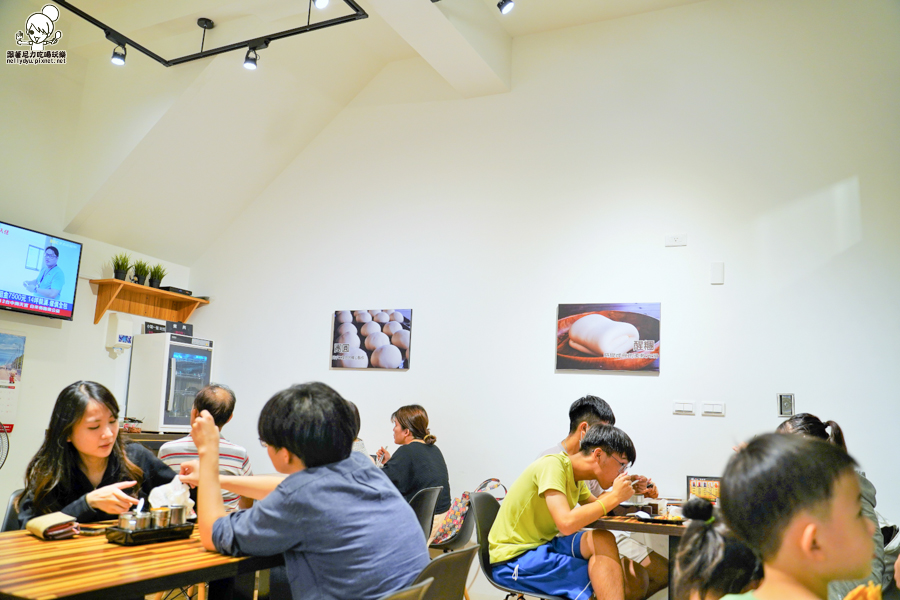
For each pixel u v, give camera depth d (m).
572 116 4.79
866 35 4.15
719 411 4.07
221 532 1.70
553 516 2.58
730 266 4.21
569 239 4.64
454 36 4.31
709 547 1.33
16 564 1.55
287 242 5.57
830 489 0.94
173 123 4.79
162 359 5.10
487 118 5.05
